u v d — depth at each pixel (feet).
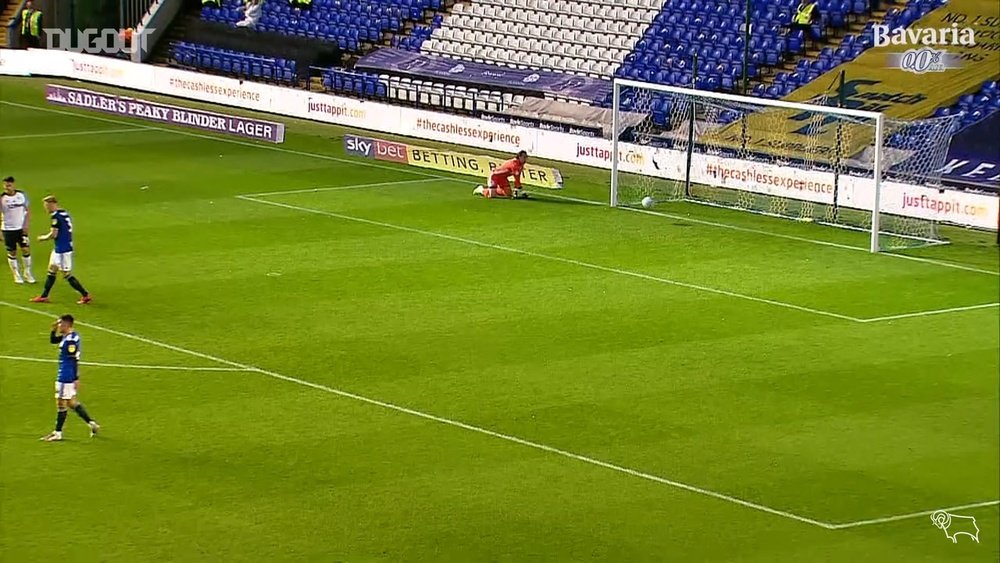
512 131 197.77
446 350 115.24
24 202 133.49
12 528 83.10
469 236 152.56
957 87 188.34
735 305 128.06
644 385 107.34
